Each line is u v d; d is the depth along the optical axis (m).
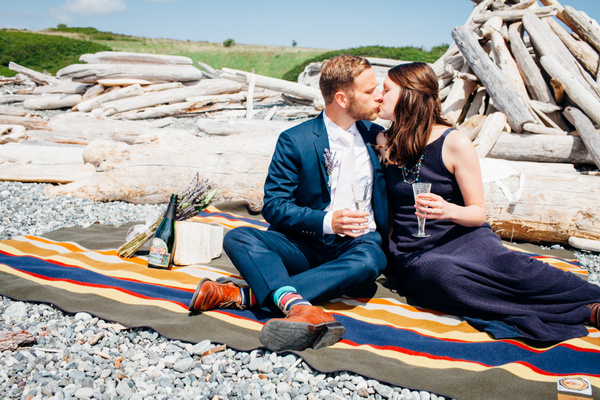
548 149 5.45
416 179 2.90
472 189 2.74
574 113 5.54
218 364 2.26
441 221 2.85
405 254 2.94
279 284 2.54
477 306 2.65
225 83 12.02
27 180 5.70
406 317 2.79
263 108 12.16
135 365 2.27
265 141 5.20
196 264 3.59
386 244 3.13
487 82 6.11
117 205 5.10
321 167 2.91
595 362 2.27
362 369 2.19
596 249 4.17
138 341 2.49
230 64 47.97
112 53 11.99
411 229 2.95
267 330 2.25
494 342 2.47
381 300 3.02
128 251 3.60
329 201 2.98
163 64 12.20
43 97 11.77
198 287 2.65
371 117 2.87
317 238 2.84
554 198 4.31
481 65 6.25
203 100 11.33
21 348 2.37
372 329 2.62
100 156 5.30
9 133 7.51
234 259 2.68
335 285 2.66
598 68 6.48
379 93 2.86
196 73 11.97
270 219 2.90
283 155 2.92
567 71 5.95
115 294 2.92
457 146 2.74
